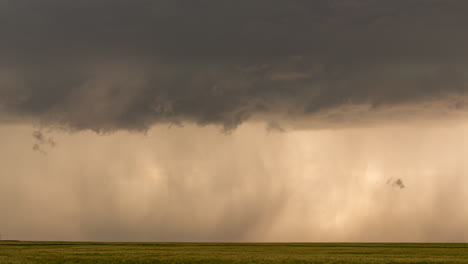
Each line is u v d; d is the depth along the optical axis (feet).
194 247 282.97
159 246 294.87
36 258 165.48
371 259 172.86
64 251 212.23
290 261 162.40
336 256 190.80
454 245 330.34
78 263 151.74
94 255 184.85
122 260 161.79
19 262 150.92
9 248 241.96
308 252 224.94
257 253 211.20
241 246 310.24
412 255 200.13
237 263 155.43
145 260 162.50
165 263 155.12
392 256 193.57
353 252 225.76
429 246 309.63
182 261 160.86
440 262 160.04
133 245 307.99
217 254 199.82
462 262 160.56
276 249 260.01
